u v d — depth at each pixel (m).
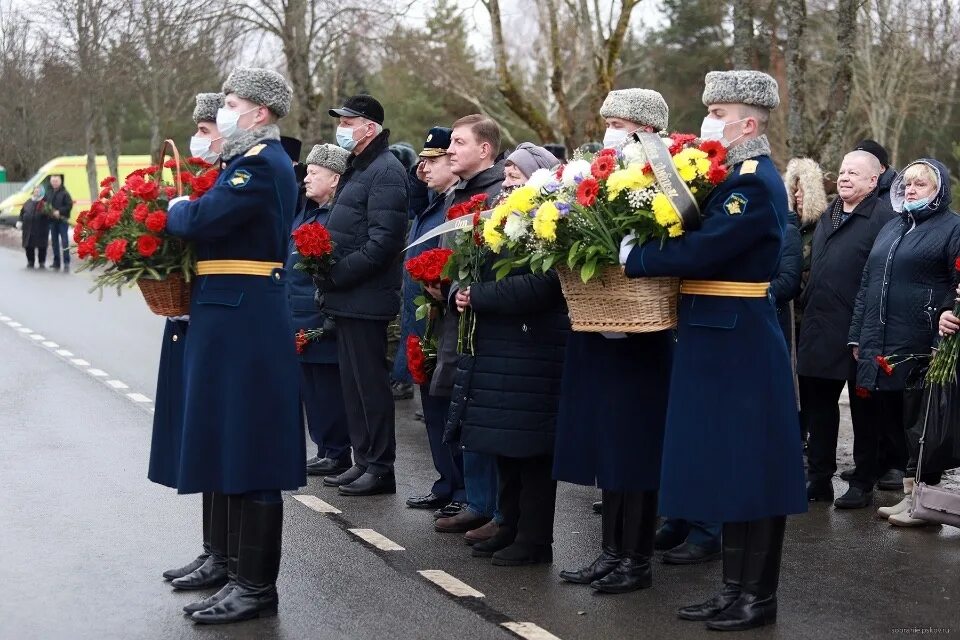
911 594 5.48
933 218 6.78
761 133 4.87
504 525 6.08
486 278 5.81
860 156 7.29
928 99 30.80
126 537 6.23
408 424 9.86
